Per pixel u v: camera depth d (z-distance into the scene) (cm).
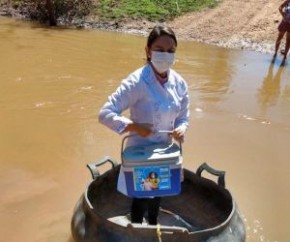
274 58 536
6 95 374
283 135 325
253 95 407
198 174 210
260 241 203
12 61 463
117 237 166
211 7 712
